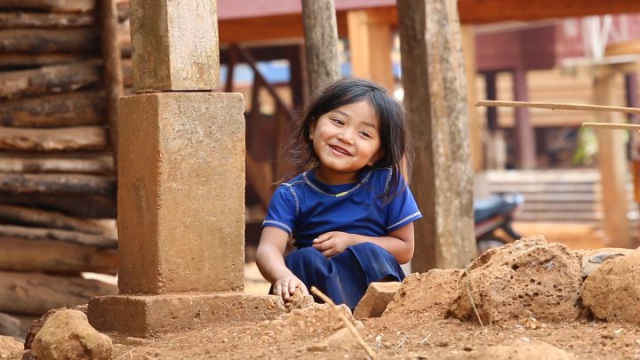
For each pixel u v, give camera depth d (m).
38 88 8.76
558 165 42.28
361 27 14.57
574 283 4.54
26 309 8.75
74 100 8.90
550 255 4.56
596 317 4.40
